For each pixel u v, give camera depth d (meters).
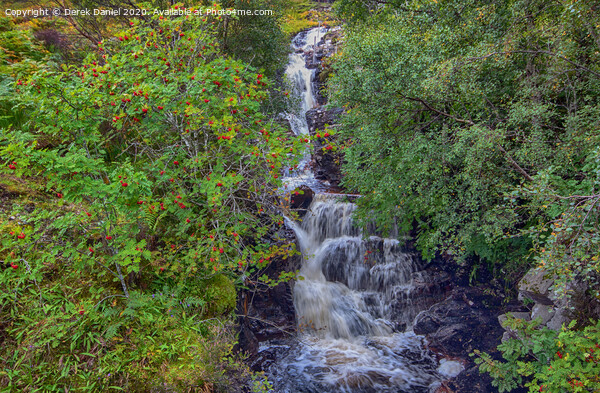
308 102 13.93
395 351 6.54
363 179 7.13
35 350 3.18
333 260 7.88
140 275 4.18
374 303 7.54
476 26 5.98
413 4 7.04
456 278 7.25
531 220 5.75
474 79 5.39
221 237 4.29
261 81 4.90
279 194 4.93
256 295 6.65
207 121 4.48
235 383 4.16
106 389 3.23
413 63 5.73
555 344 3.97
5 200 4.09
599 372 3.33
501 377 4.60
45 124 3.74
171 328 3.90
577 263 3.27
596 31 4.74
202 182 4.17
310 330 7.01
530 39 5.43
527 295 5.19
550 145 5.23
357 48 6.15
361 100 6.32
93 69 3.95
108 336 3.40
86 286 3.78
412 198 6.65
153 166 4.18
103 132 4.98
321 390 5.58
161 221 4.79
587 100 5.08
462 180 5.92
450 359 6.13
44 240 3.69
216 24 7.78
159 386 3.36
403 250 7.67
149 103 4.12
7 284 3.39
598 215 3.48
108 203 3.41
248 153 4.56
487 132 4.82
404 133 6.68
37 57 6.94
